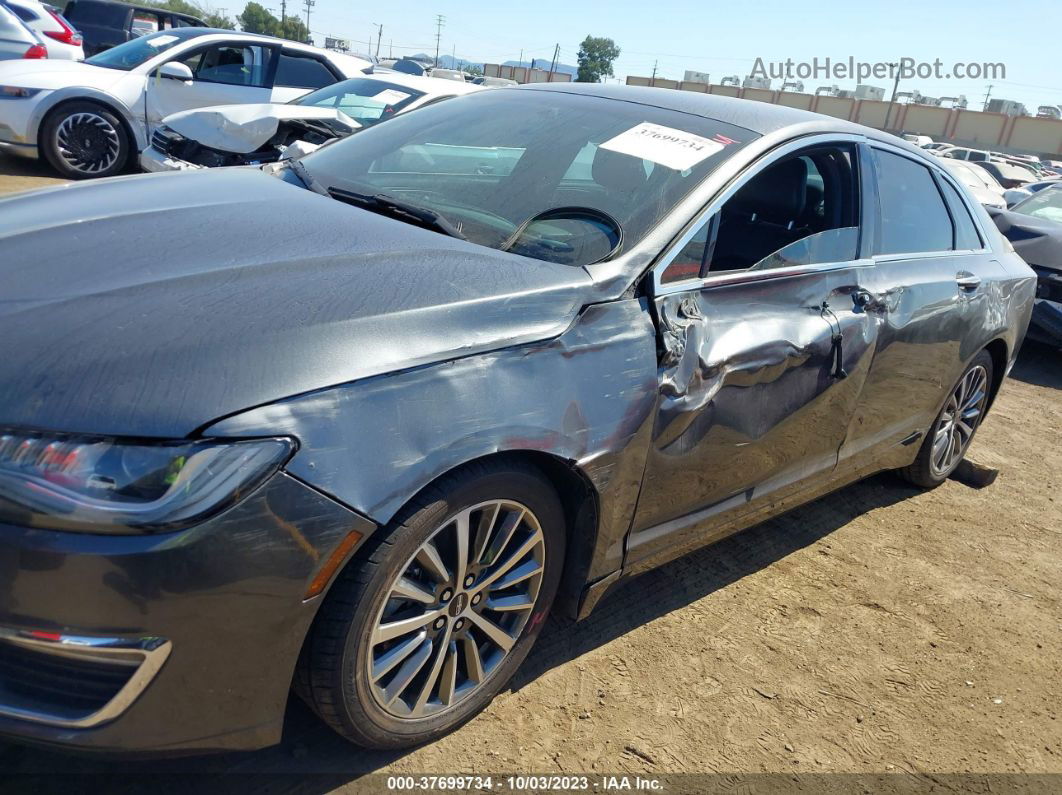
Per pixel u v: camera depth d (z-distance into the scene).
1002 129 64.50
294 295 1.98
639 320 2.39
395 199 2.76
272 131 7.18
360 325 1.92
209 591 1.66
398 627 2.03
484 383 2.02
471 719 2.38
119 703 1.68
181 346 1.76
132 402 1.66
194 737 1.79
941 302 3.57
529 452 2.13
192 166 7.26
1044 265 7.17
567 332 2.23
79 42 12.52
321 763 2.15
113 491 1.60
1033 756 2.64
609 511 2.38
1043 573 3.81
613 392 2.28
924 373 3.63
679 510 2.69
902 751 2.56
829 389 3.03
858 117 70.88
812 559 3.61
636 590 3.15
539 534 2.28
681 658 2.80
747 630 3.02
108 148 9.32
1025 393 6.74
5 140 8.84
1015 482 4.85
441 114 3.41
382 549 1.88
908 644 3.11
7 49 9.74
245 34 9.91
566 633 2.83
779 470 3.05
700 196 2.64
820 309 2.97
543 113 3.19
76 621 1.62
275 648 1.79
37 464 1.60
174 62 9.36
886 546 3.83
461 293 2.12
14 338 1.76
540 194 2.72
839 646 3.03
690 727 2.50
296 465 1.72
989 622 3.35
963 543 3.98
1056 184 8.82
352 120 7.58
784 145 2.97
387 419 1.85
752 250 2.92
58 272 2.02
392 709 2.10
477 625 2.25
